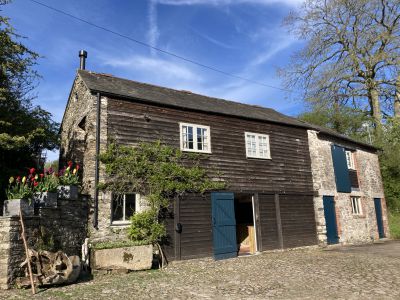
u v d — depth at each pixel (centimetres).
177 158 1249
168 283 823
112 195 1088
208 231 1274
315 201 1680
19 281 761
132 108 1200
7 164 1312
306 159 1711
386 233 2156
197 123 1352
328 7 2728
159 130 1244
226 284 806
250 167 1463
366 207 2025
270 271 970
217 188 1320
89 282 834
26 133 1198
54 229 920
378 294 680
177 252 1171
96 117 1113
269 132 1591
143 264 999
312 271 952
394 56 2567
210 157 1346
